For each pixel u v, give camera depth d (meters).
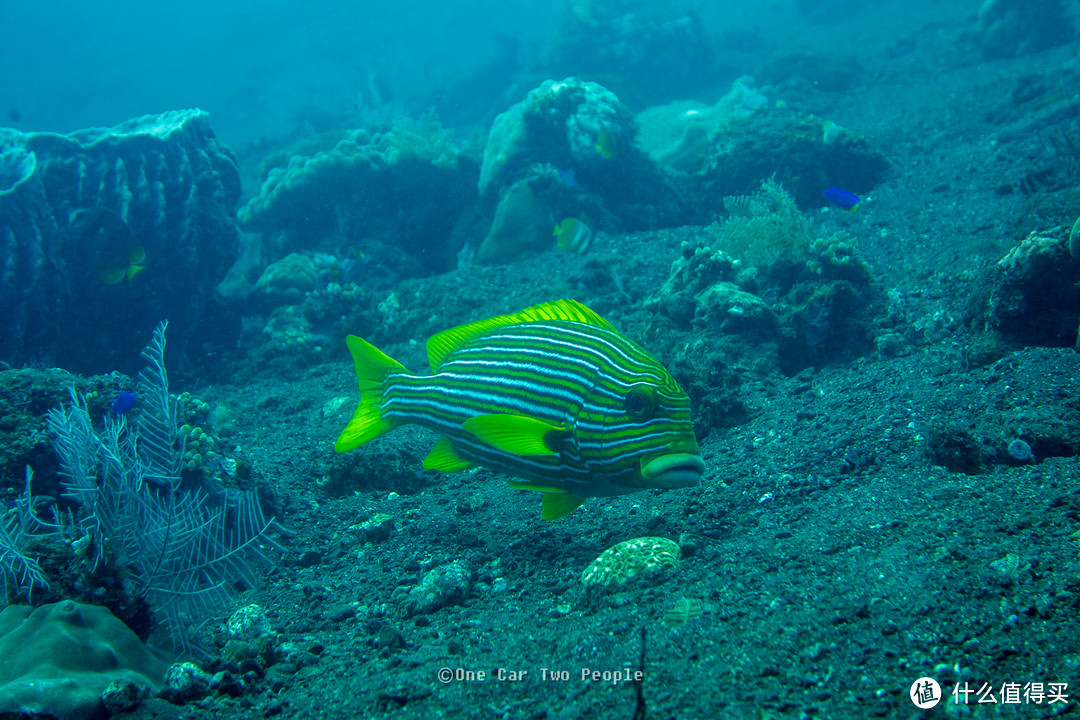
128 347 9.37
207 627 3.58
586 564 3.74
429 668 2.70
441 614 3.44
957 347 5.45
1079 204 6.96
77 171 8.90
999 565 2.52
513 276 10.40
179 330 9.81
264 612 3.69
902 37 27.36
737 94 17.09
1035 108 13.21
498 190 12.23
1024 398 3.98
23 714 2.30
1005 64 19.38
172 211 9.71
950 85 18.84
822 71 23.47
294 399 8.41
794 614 2.56
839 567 2.89
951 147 12.91
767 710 2.07
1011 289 4.88
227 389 9.55
